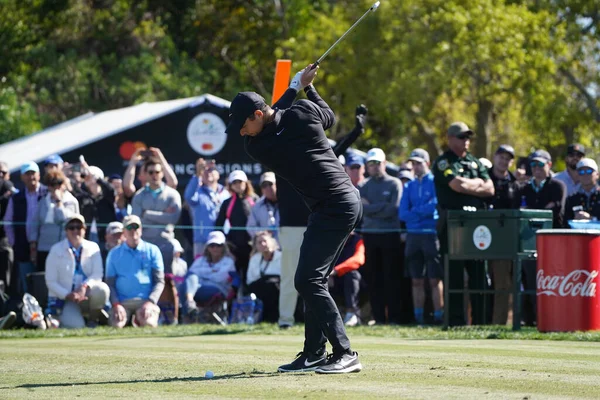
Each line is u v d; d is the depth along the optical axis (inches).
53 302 1414.9
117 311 1414.9
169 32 4586.6
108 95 4092.0
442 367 722.8
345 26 3720.5
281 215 1259.2
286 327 1261.1
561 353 834.8
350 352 696.4
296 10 4350.4
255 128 686.5
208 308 1499.8
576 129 3656.5
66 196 1524.4
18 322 1391.5
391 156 4318.4
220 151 2053.4
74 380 679.1
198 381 660.7
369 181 1515.7
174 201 1510.8
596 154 3914.9
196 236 1562.5
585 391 591.5
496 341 989.2
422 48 3314.5
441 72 3265.3
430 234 1455.5
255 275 1491.1
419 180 1469.0
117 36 4338.1
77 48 4318.4
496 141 3988.7
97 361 813.2
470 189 1201.4
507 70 3228.3
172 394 597.6
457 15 3208.7
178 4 4576.8
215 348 928.3
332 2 4318.4
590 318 1089.4
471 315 1315.2
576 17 3457.2
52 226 1507.1
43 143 2183.8
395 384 628.1
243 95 684.1
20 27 4183.1
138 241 1443.2
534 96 3339.1
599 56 3511.3
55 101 4055.1
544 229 1150.3
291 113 691.4
